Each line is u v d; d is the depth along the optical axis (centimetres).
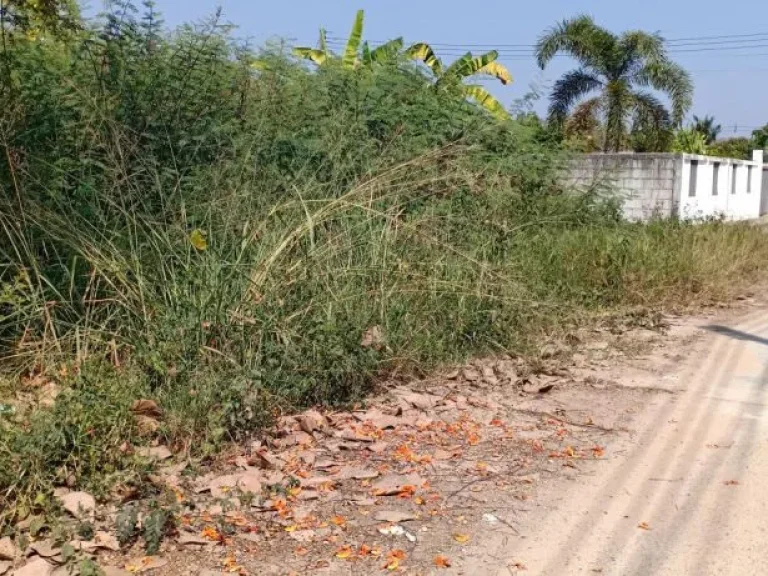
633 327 945
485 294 753
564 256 1050
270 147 861
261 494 455
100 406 468
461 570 392
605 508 462
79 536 393
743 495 482
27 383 560
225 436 518
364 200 747
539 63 2814
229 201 705
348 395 612
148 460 465
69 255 647
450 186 838
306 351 602
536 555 408
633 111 2786
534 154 1258
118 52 843
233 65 934
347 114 988
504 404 643
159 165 764
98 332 581
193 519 422
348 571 386
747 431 598
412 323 707
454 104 1220
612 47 2756
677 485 496
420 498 462
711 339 912
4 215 622
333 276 667
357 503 454
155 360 545
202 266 608
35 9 897
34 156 715
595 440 573
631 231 1287
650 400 670
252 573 379
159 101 829
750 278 1335
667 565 401
